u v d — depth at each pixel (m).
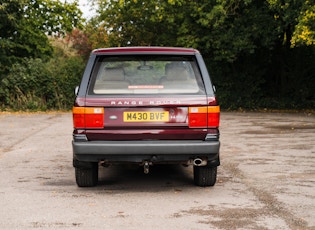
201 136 7.02
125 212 6.09
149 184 7.87
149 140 6.97
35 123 18.91
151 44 29.97
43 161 10.14
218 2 24.50
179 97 7.00
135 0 26.89
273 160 9.99
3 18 27.92
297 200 6.70
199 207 6.34
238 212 6.08
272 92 29.22
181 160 6.98
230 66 28.36
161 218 5.82
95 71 7.17
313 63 28.16
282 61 28.50
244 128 16.50
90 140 6.99
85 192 7.25
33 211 6.15
